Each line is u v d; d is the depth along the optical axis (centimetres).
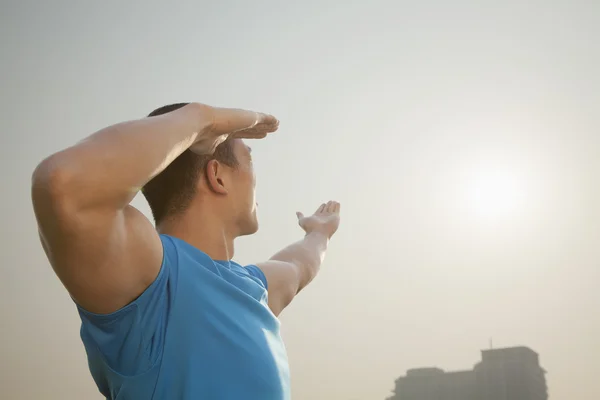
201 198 128
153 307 94
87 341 101
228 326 103
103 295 86
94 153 78
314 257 212
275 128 131
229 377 98
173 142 91
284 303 180
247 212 137
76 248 78
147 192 130
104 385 110
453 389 10062
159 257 96
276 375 106
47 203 73
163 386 95
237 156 137
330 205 252
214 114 107
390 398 10425
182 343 96
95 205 77
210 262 114
